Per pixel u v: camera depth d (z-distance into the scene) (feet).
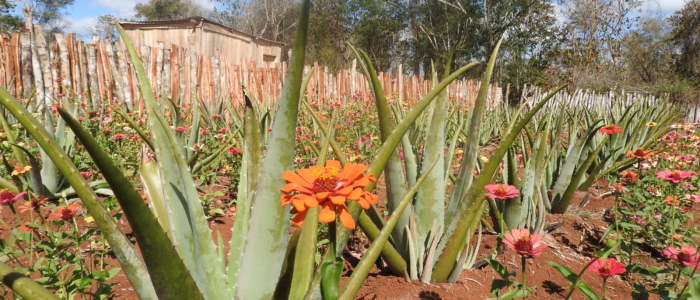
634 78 102.12
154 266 3.19
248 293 3.96
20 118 2.73
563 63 86.12
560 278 7.71
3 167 11.63
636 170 12.36
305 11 3.13
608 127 10.36
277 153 3.65
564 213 11.28
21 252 6.58
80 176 3.12
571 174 11.23
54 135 11.43
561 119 12.02
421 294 6.43
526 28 103.96
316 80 31.30
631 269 6.04
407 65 132.98
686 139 17.62
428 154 6.75
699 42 93.61
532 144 10.88
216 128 17.20
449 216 7.16
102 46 21.99
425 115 16.62
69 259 5.95
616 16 98.02
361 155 15.24
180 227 4.25
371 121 22.29
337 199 2.98
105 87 22.16
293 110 3.50
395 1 125.49
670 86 53.88
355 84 36.83
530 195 9.17
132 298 6.63
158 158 4.14
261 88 29.09
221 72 26.50
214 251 4.27
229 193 12.37
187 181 4.11
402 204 4.07
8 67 18.56
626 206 10.69
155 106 4.13
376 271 7.50
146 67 22.67
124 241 3.51
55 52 20.18
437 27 113.50
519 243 5.02
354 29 128.88
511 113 32.07
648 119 20.54
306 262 3.83
